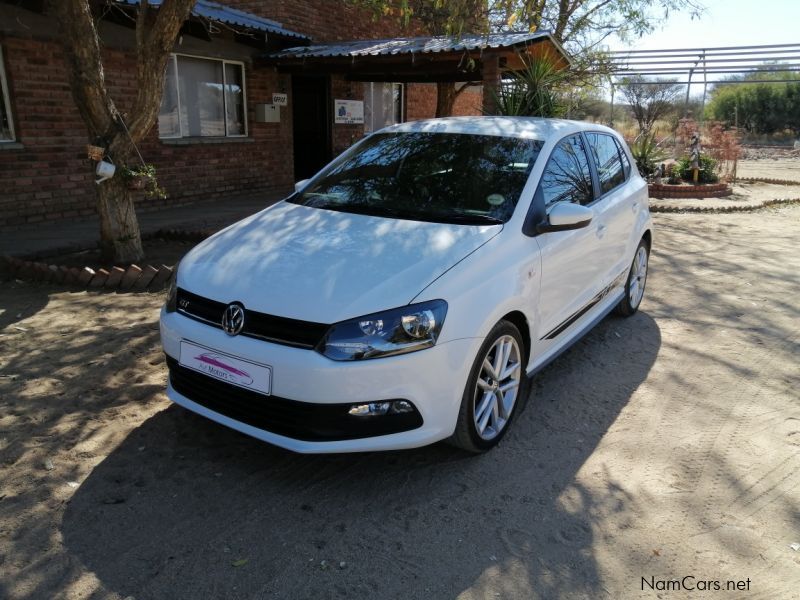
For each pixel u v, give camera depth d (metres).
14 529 2.85
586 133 5.13
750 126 38.88
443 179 4.22
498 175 4.15
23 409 3.89
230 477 3.31
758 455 3.68
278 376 3.01
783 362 5.06
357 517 3.04
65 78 8.84
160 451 3.52
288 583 2.61
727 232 10.45
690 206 12.73
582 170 4.81
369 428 3.03
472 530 2.97
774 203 13.80
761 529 3.04
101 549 2.75
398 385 3.01
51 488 3.15
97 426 3.74
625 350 5.24
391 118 16.61
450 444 3.52
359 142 5.04
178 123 10.82
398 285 3.13
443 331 3.10
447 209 3.98
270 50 12.02
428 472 3.42
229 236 3.90
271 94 12.59
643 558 2.82
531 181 4.06
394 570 2.70
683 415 4.14
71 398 4.06
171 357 3.48
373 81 14.01
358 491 3.24
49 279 6.51
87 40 6.21
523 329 3.83
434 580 2.65
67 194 9.13
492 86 10.28
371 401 3.00
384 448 3.07
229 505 3.09
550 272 3.95
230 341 3.16
